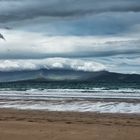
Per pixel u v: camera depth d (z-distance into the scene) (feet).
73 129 51.83
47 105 113.70
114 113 87.40
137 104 116.57
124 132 49.32
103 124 61.36
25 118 71.00
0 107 107.86
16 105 115.03
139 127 56.24
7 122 60.59
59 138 43.83
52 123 60.49
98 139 43.78
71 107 106.22
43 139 43.14
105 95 179.11
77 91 243.60
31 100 137.49
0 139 43.06
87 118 73.00
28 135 45.60
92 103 121.08
